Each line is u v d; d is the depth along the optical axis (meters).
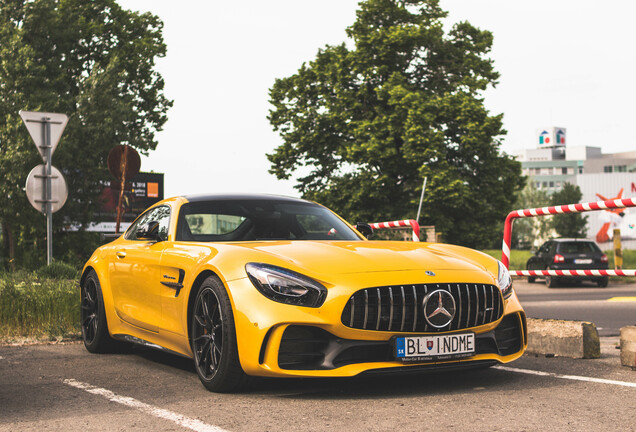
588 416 3.66
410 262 4.36
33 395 4.38
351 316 4.04
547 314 10.45
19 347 6.62
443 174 30.22
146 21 26.62
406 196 33.66
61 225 20.58
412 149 31.03
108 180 20.52
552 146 162.12
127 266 5.73
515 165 34.50
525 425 3.47
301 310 4.05
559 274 7.04
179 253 5.00
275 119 35.50
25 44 20.06
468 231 32.91
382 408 3.88
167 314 5.04
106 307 6.05
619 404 3.95
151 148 26.17
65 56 22.27
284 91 35.84
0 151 18.86
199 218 5.41
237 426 3.52
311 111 34.12
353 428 3.45
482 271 4.51
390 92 31.25
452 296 4.22
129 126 21.83
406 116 31.73
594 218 92.62
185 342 4.78
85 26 24.41
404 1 35.28
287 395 4.27
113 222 24.91
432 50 34.84
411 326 4.14
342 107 33.75
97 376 5.05
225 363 4.24
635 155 161.62
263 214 5.48
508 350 4.68
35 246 20.25
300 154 35.25
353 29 34.44
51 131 11.91
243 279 4.25
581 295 15.69
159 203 6.14
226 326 4.24
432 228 22.38
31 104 19.20
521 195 94.69
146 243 5.63
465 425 3.48
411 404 3.97
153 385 4.67
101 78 20.36
